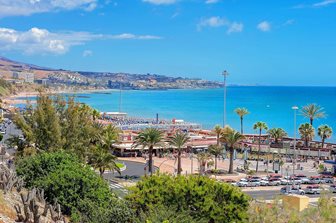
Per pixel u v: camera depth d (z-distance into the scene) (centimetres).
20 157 4606
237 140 10106
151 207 2912
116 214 2975
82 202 3319
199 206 3059
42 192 3291
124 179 8425
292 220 2891
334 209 2942
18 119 5219
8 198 2870
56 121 5162
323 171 10888
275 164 10612
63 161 3816
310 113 16088
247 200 3155
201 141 13712
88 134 5616
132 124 18650
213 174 9862
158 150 12375
